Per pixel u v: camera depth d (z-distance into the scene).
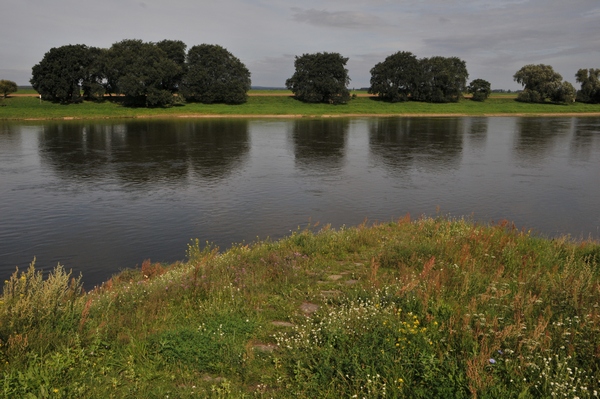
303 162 36.72
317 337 6.20
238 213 20.94
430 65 118.56
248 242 16.84
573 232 18.27
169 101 93.06
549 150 44.69
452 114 105.00
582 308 6.62
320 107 105.31
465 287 7.79
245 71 104.19
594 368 5.25
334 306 7.50
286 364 5.70
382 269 9.77
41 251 15.90
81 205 22.25
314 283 8.82
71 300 7.60
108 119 80.25
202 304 7.85
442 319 6.50
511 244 10.83
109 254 15.62
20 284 7.09
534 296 6.95
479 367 5.05
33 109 83.00
